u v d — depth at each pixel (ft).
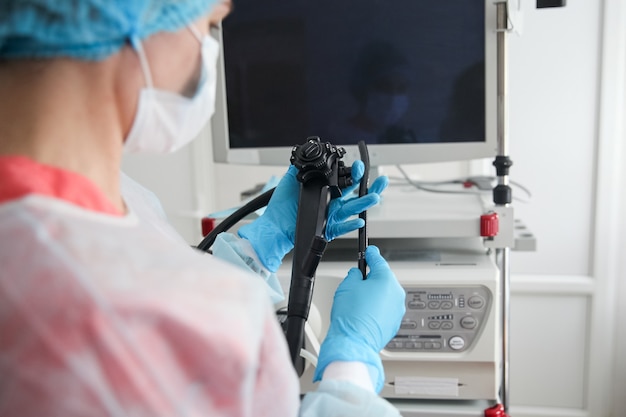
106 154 1.76
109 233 1.58
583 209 5.93
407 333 3.50
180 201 6.31
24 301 1.38
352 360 2.37
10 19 1.50
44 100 1.61
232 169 6.25
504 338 3.88
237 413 1.54
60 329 1.37
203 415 1.50
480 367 3.50
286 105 4.35
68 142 1.65
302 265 2.57
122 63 1.72
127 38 1.66
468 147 4.16
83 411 1.37
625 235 5.90
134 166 6.30
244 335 1.51
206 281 1.55
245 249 3.04
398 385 3.55
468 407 3.54
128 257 1.52
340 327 2.56
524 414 6.24
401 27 4.12
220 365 1.48
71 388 1.36
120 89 1.75
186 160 6.21
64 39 1.55
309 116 4.33
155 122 1.87
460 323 3.46
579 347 6.10
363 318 2.58
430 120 4.20
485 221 3.62
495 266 3.63
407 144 4.25
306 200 2.84
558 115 5.80
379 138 4.28
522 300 6.10
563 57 5.69
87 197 1.63
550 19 5.63
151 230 1.89
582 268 6.03
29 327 1.37
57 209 1.52
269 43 4.28
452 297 3.45
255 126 4.41
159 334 1.44
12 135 1.60
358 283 2.82
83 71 1.66
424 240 4.23
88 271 1.44
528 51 5.73
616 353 6.11
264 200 3.26
